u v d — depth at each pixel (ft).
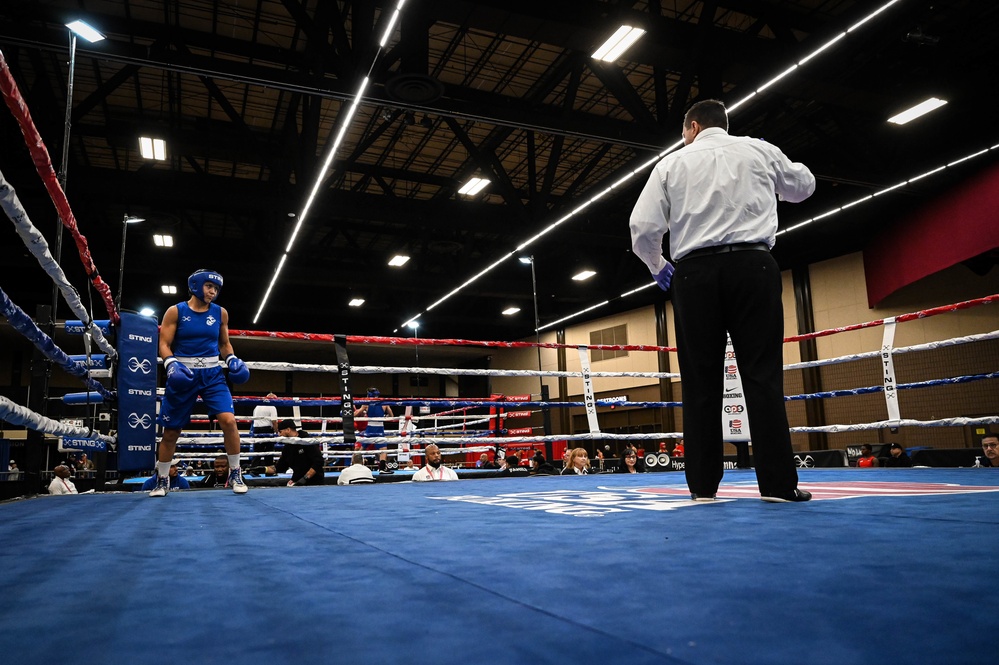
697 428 6.44
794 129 36.88
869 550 3.17
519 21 22.49
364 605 2.37
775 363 6.18
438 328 68.13
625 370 58.59
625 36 23.61
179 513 6.52
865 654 1.71
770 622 2.02
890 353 13.33
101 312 53.83
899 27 24.08
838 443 42.80
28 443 10.96
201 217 48.11
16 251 40.19
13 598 2.57
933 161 31.63
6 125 31.73
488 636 1.97
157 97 33.96
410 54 23.70
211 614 2.29
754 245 6.28
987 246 30.48
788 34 26.50
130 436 11.79
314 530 4.70
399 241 49.08
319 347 67.05
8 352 59.06
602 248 53.47
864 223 40.29
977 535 3.53
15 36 21.20
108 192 33.06
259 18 28.30
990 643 1.75
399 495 8.61
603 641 1.89
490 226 39.11
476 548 3.59
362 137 37.81
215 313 10.80
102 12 27.50
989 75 28.58
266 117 36.19
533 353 67.51
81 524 5.48
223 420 10.29
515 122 26.21
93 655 1.86
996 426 35.22
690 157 6.59
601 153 38.88
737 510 5.25
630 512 5.25
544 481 11.62
